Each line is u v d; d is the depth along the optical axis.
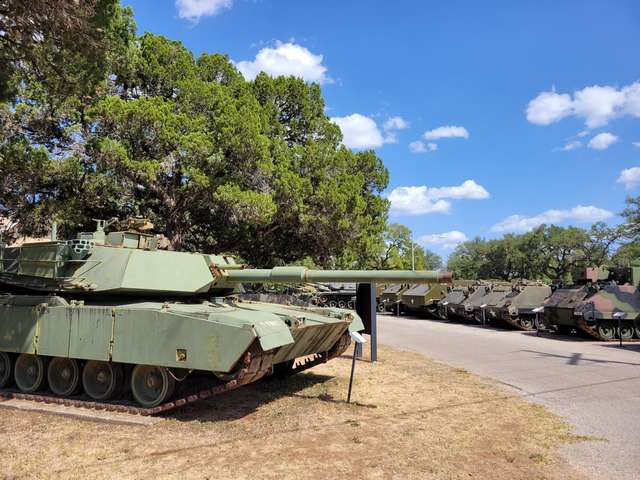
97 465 6.70
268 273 10.70
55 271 10.63
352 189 24.00
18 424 8.67
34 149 18.16
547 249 75.88
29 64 13.11
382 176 28.08
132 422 8.61
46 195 20.38
